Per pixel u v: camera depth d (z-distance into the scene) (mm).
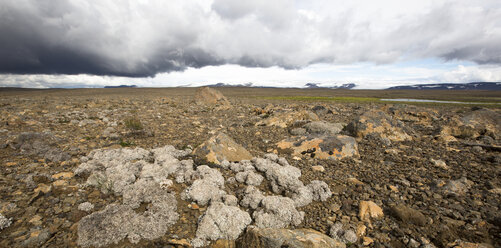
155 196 5773
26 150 8508
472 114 14742
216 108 27188
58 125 14055
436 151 10219
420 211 5547
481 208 5527
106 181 6301
